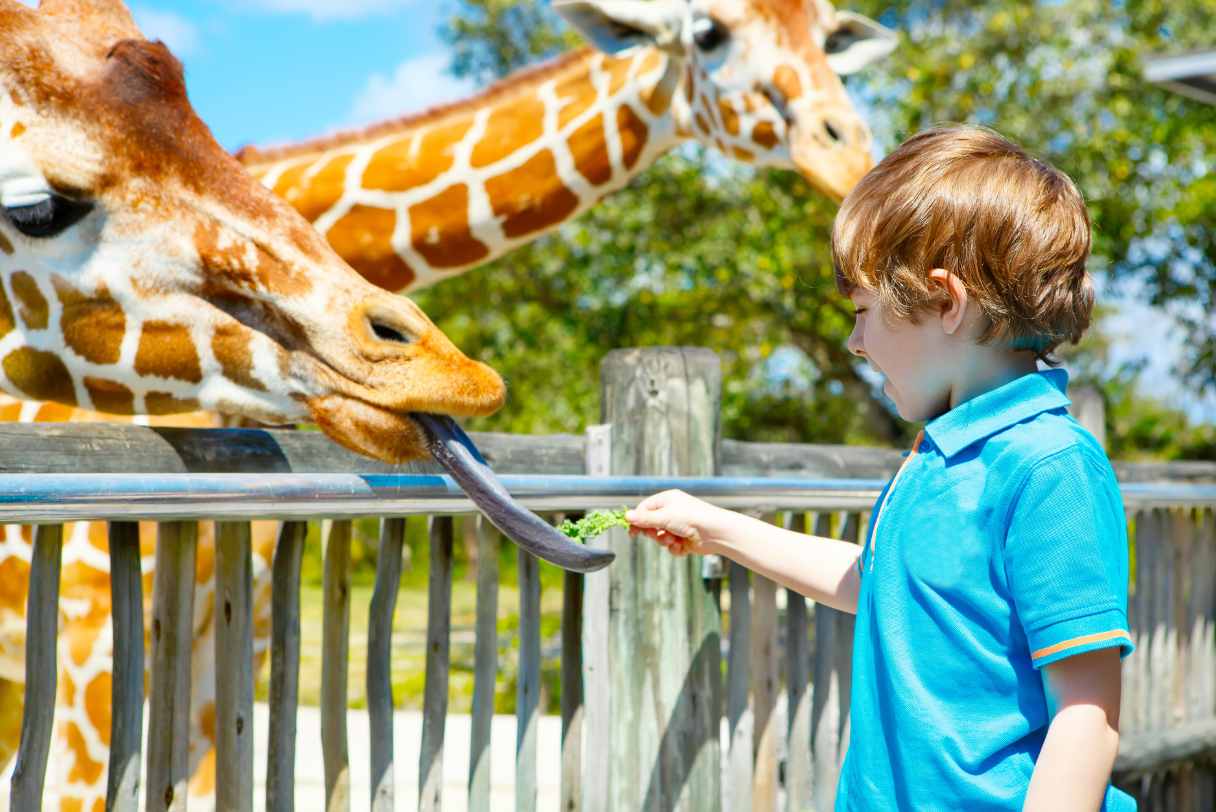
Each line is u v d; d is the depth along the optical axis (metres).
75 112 1.88
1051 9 10.95
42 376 1.97
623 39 3.99
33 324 1.95
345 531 1.91
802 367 12.48
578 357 11.48
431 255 3.77
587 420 11.43
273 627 1.82
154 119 1.93
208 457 1.79
